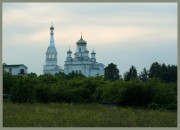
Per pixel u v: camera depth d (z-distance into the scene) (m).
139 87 103.75
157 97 102.06
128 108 91.94
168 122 59.34
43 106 85.38
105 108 86.56
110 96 114.50
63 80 158.62
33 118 58.34
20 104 89.56
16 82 112.62
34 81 119.00
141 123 57.62
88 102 119.44
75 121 56.50
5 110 70.06
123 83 115.56
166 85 110.19
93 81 135.62
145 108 98.88
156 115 69.38
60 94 112.75
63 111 71.56
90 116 62.56
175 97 103.75
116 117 62.66
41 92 108.38
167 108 97.44
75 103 109.12
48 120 56.62
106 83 131.88
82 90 120.94
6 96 109.38
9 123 54.12
